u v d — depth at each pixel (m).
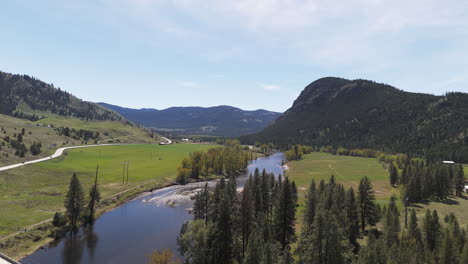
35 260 55.81
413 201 97.06
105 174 137.75
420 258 47.38
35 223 69.38
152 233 72.25
